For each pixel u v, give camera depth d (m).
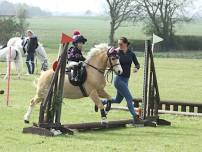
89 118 15.93
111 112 17.69
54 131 12.38
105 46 13.73
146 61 15.03
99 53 13.63
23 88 23.67
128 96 14.51
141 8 64.75
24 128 12.50
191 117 16.97
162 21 63.78
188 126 15.12
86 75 13.55
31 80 27.64
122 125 14.47
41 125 12.48
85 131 13.36
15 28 57.62
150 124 14.88
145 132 13.68
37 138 11.89
